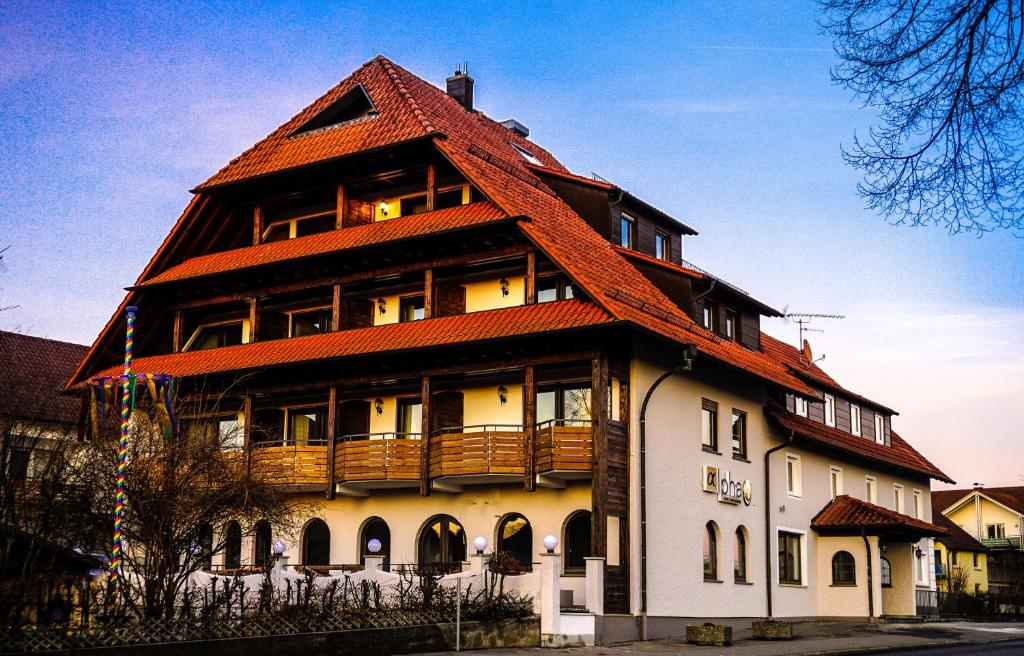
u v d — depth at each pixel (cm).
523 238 2983
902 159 1020
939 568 6631
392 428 3250
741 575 3409
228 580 2158
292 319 3619
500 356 2950
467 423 3134
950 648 2952
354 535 3244
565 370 2997
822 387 4244
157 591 2123
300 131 3716
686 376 3177
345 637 2109
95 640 1753
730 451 3391
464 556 3059
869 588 3825
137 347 3766
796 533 3803
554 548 2562
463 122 3725
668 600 2939
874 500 4553
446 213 3155
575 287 2964
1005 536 8375
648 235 3697
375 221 3456
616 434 2836
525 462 2858
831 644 2897
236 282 3509
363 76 3828
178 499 2211
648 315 2958
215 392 3403
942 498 8812
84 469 2177
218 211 3694
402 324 3142
